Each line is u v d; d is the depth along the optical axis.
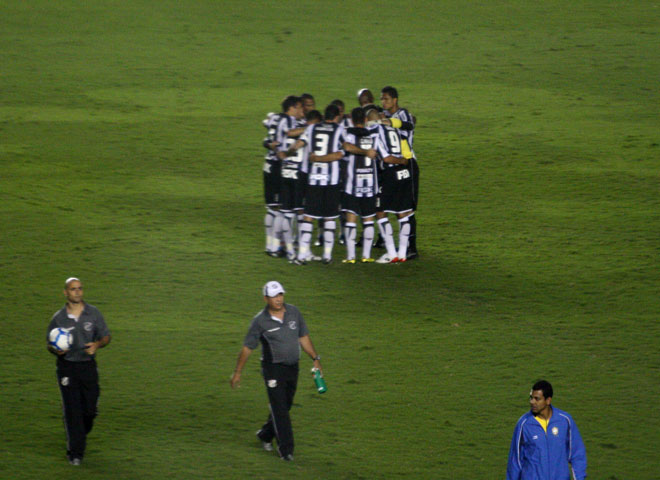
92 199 64.44
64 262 52.69
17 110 85.69
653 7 126.44
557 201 65.38
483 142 78.94
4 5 124.44
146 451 32.62
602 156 75.12
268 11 125.06
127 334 43.62
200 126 82.62
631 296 49.03
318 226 60.88
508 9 126.25
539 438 26.98
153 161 73.31
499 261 54.22
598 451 33.56
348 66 102.62
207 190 67.19
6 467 30.97
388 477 31.20
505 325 45.34
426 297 48.66
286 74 99.62
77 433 31.34
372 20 121.19
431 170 72.56
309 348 32.97
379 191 52.69
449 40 112.56
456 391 38.44
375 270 52.41
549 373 40.22
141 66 101.62
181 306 47.09
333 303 47.66
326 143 50.50
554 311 47.16
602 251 55.81
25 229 58.06
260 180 69.88
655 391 38.62
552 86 95.81
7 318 45.09
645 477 31.70
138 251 54.72
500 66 102.69
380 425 35.34
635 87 95.25
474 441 34.19
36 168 70.69
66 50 106.81
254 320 32.09
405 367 40.69
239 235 58.03
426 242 57.56
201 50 108.06
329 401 37.44
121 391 37.84
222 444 33.47
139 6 126.31
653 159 74.31
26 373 39.44
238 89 94.31
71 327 31.47
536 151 76.56
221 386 38.62
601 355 42.09
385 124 51.47
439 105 89.44
